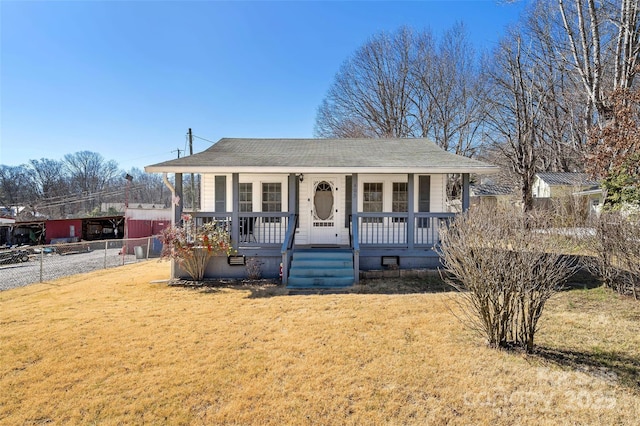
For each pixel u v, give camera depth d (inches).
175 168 313.9
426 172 319.0
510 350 150.0
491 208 193.8
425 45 1022.4
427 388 121.6
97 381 130.0
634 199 278.1
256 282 300.5
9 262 620.4
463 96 979.3
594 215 267.6
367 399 115.6
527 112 823.7
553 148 928.3
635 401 111.0
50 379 131.7
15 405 114.9
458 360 141.9
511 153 871.7
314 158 358.3
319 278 287.1
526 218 166.6
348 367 137.9
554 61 774.5
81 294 273.4
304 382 127.1
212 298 250.8
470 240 162.2
